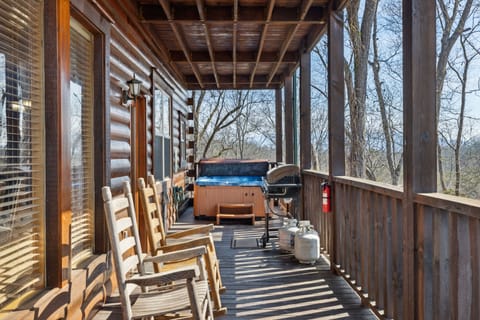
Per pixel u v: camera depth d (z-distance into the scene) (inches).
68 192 104.2
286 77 330.0
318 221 206.2
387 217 114.3
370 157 390.0
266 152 730.8
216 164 351.9
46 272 98.3
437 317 87.6
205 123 713.6
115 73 157.8
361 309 130.5
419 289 94.3
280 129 387.9
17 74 89.7
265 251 206.5
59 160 99.2
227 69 324.8
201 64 300.2
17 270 88.3
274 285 154.0
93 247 135.9
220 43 249.9
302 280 159.6
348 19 313.1
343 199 159.0
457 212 78.0
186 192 392.5
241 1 184.2
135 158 194.2
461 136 313.6
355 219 142.9
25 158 92.7
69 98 105.1
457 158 313.0
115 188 155.1
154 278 85.9
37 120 97.3
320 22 190.1
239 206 294.8
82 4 116.1
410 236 96.6
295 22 191.2
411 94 96.7
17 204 88.8
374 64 388.8
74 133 123.0
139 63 197.3
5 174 84.8
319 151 562.9
